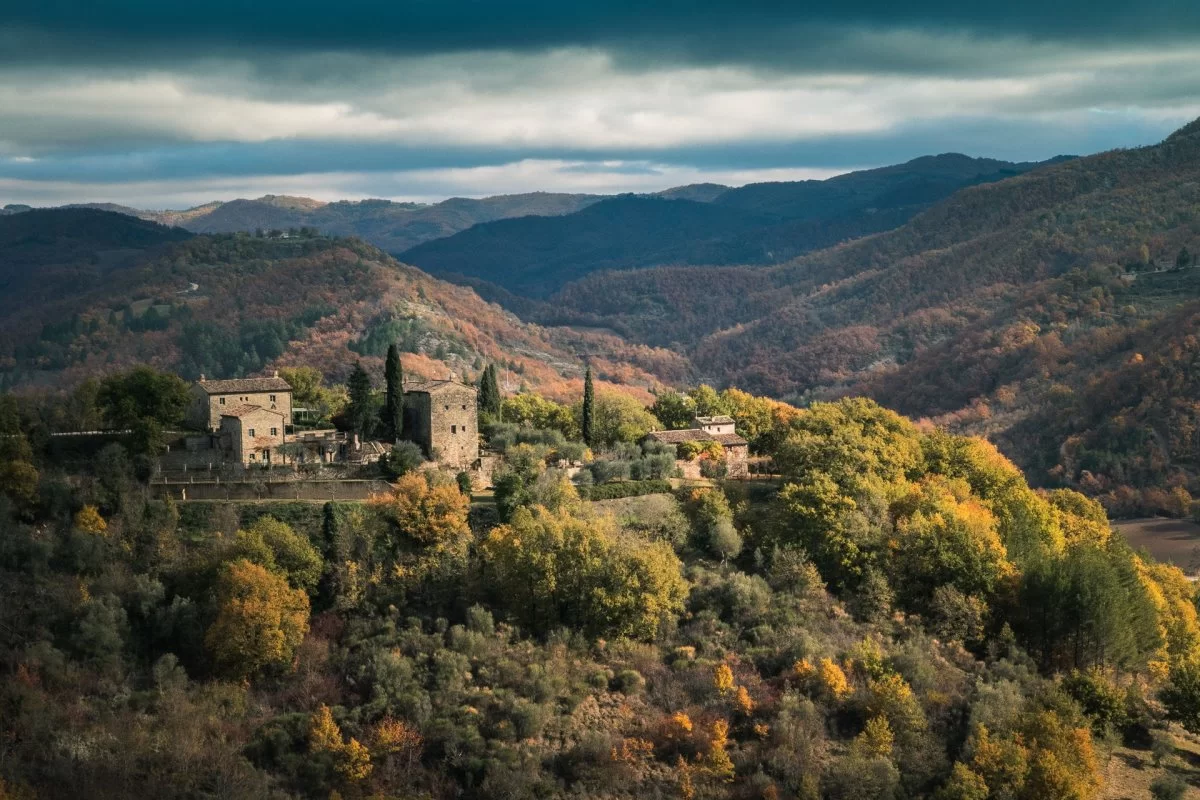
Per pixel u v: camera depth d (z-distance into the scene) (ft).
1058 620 408.05
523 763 334.03
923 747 344.08
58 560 403.54
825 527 436.35
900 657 376.89
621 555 396.98
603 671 369.30
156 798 325.42
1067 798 322.96
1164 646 433.48
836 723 353.10
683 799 327.67
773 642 385.09
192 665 376.68
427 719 347.15
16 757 333.62
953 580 423.64
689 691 363.35
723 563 435.12
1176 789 332.80
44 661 363.56
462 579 406.41
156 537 413.39
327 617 391.45
